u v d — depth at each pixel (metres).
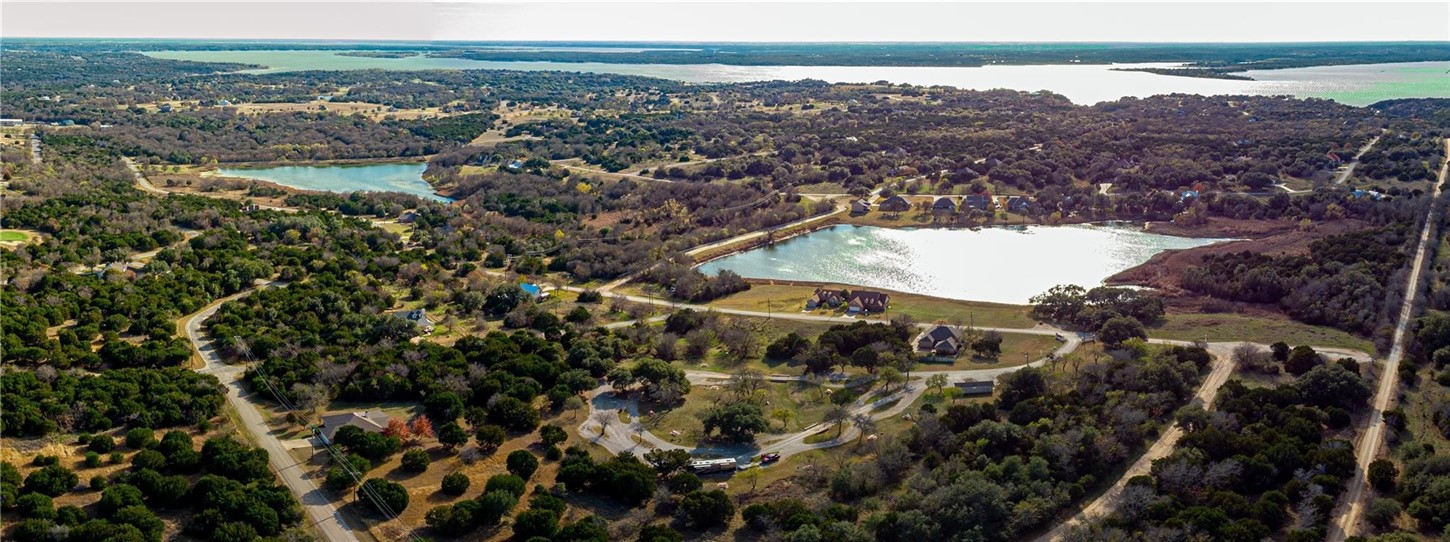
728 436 126.69
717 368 154.12
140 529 97.19
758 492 111.88
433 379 140.00
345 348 153.00
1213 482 106.44
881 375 143.62
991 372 150.25
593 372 146.62
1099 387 133.62
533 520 101.19
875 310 186.25
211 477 105.69
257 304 172.75
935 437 121.06
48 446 114.31
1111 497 108.31
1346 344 157.38
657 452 117.75
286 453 118.44
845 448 124.50
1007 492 104.12
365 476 112.88
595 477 112.12
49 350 143.00
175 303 173.25
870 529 99.75
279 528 100.56
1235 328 167.88
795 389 144.62
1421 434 121.25
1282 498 102.38
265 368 141.25
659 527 100.44
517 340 160.25
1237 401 126.56
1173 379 134.88
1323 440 116.56
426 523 103.38
